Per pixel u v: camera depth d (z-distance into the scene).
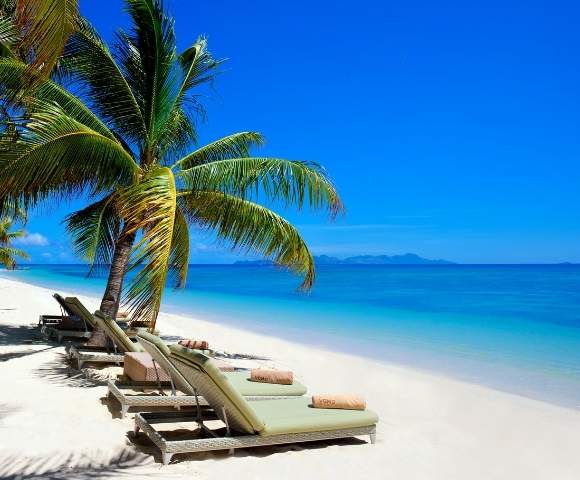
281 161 8.53
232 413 4.58
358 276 89.38
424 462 4.95
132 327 9.73
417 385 8.63
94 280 53.84
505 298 33.47
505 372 10.02
